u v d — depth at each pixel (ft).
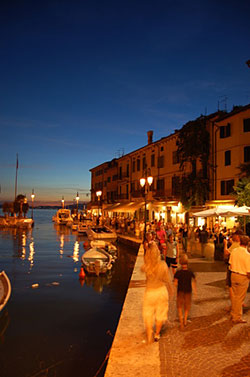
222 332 20.93
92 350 29.55
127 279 59.93
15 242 126.82
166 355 17.71
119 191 195.42
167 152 136.36
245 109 91.91
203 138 105.60
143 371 15.97
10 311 40.86
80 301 45.73
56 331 34.17
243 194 66.54
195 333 20.83
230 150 97.14
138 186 166.30
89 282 57.52
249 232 66.03
